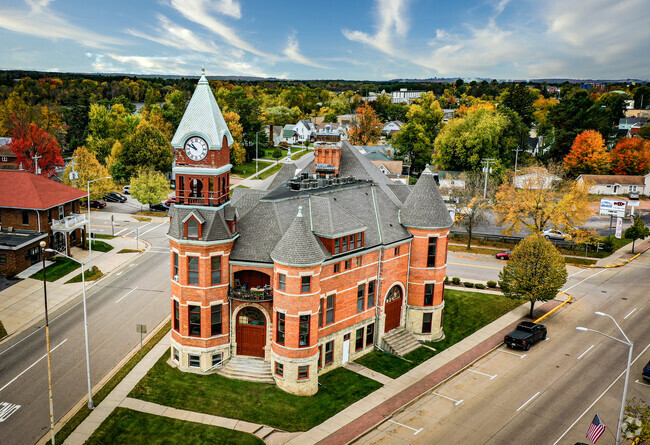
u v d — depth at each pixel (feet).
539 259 169.27
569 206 237.45
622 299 191.31
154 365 132.46
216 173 122.21
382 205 158.81
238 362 132.46
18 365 129.70
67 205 220.23
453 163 372.38
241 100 508.12
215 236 123.13
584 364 144.15
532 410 121.49
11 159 377.71
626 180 365.40
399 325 158.51
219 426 109.29
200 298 125.80
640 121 589.73
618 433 100.94
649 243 264.52
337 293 134.10
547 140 463.42
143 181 300.20
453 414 119.75
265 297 125.59
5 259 187.93
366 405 122.11
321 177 179.01
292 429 111.14
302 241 120.16
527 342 151.94
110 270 202.18
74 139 492.54
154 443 102.58
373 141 503.20
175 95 551.18
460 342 157.28
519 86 542.57
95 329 151.53
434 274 155.43
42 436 102.68
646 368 134.31
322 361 133.49
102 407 113.09
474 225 254.06
